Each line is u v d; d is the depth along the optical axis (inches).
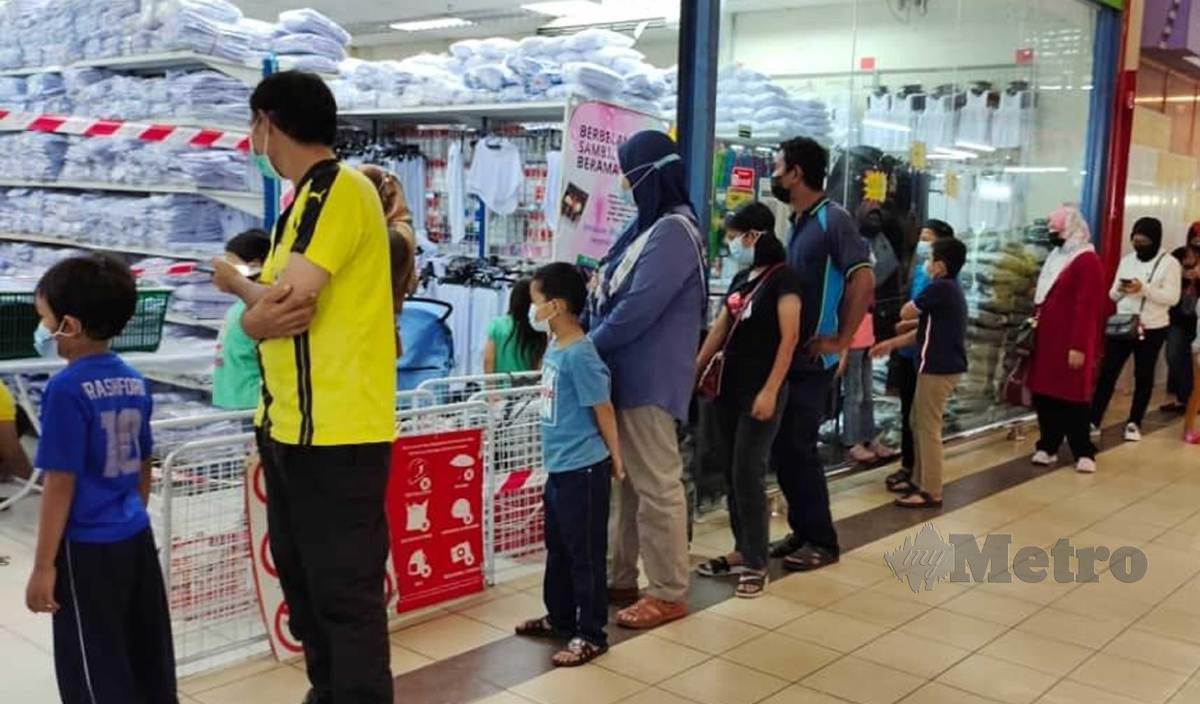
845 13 214.8
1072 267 240.7
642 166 132.2
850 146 222.8
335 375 83.6
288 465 85.2
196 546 121.6
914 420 206.2
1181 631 145.0
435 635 133.1
